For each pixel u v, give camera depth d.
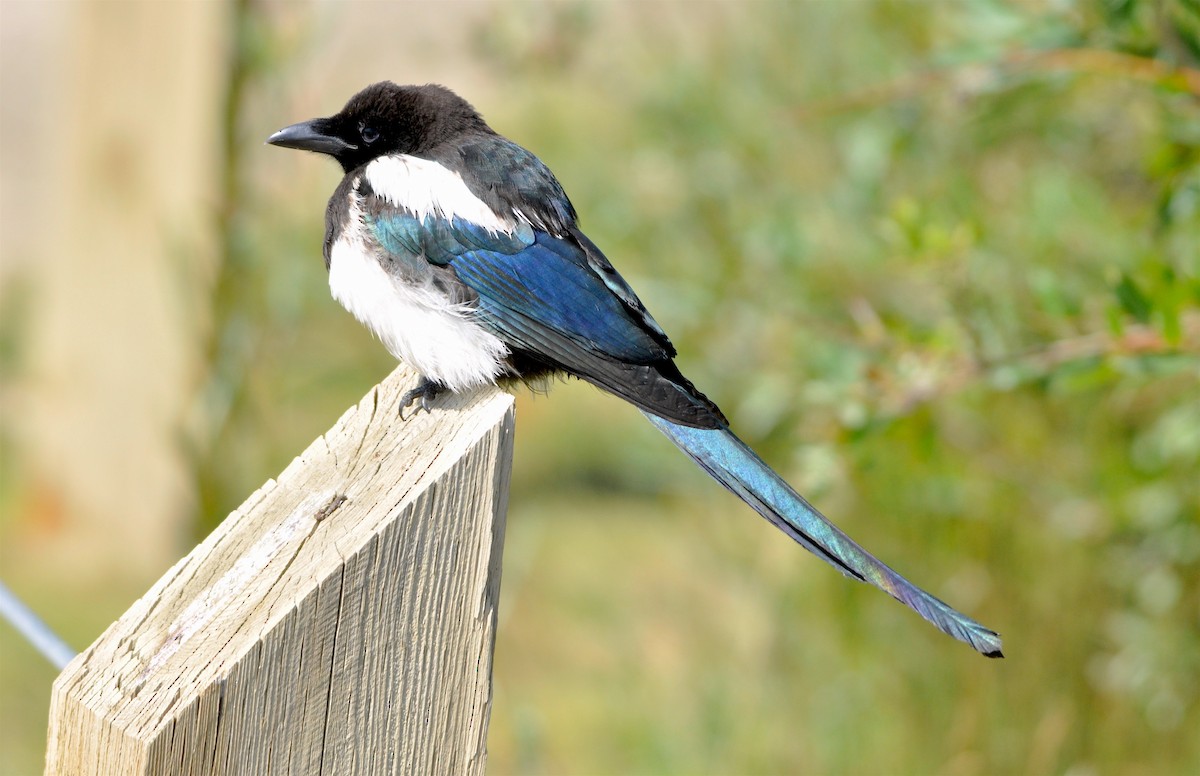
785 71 12.86
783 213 11.99
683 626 13.45
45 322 15.50
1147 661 11.02
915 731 11.81
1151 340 8.16
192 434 12.50
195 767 4.36
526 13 13.11
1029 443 11.41
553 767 12.42
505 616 14.82
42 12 25.11
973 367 8.81
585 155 14.04
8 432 16.89
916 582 11.90
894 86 9.60
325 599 4.58
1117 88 10.32
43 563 15.31
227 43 13.91
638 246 13.04
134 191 14.59
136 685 4.41
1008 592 11.73
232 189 12.59
